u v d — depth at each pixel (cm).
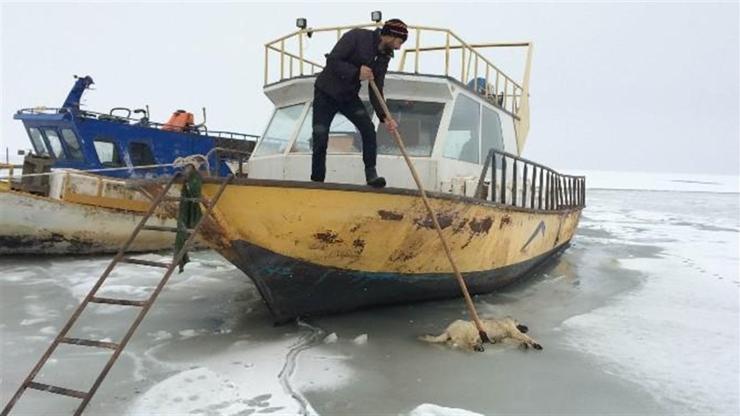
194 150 1260
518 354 484
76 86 1164
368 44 484
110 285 738
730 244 1284
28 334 529
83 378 418
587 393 410
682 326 584
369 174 492
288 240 475
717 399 405
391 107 601
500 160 744
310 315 552
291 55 685
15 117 1186
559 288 765
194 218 457
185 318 577
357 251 500
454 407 382
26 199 904
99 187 971
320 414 365
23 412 362
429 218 505
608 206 2630
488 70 713
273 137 651
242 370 428
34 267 868
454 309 620
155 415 354
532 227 735
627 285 792
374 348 486
